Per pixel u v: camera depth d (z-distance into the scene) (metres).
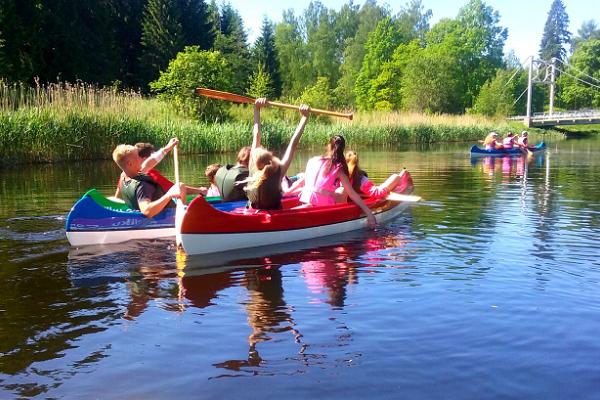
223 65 24.39
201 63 23.72
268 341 2.79
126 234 5.14
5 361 2.59
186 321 3.07
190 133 17.45
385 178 10.75
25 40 26.67
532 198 7.74
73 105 14.70
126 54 39.97
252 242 4.92
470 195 8.09
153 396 2.27
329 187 5.69
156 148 16.39
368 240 5.18
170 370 2.49
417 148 23.02
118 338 2.84
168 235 5.38
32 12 27.14
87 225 4.91
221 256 4.56
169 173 11.48
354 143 24.67
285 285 3.72
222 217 4.67
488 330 2.91
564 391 2.29
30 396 2.28
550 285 3.69
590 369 2.47
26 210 6.55
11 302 3.39
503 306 3.27
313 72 69.69
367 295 3.49
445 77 48.00
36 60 27.69
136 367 2.52
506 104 51.34
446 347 2.71
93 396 2.28
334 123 27.47
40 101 14.45
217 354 2.65
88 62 32.12
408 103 48.59
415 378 2.40
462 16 57.25
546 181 10.02
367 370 2.47
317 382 2.37
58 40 29.16
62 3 29.89
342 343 2.76
